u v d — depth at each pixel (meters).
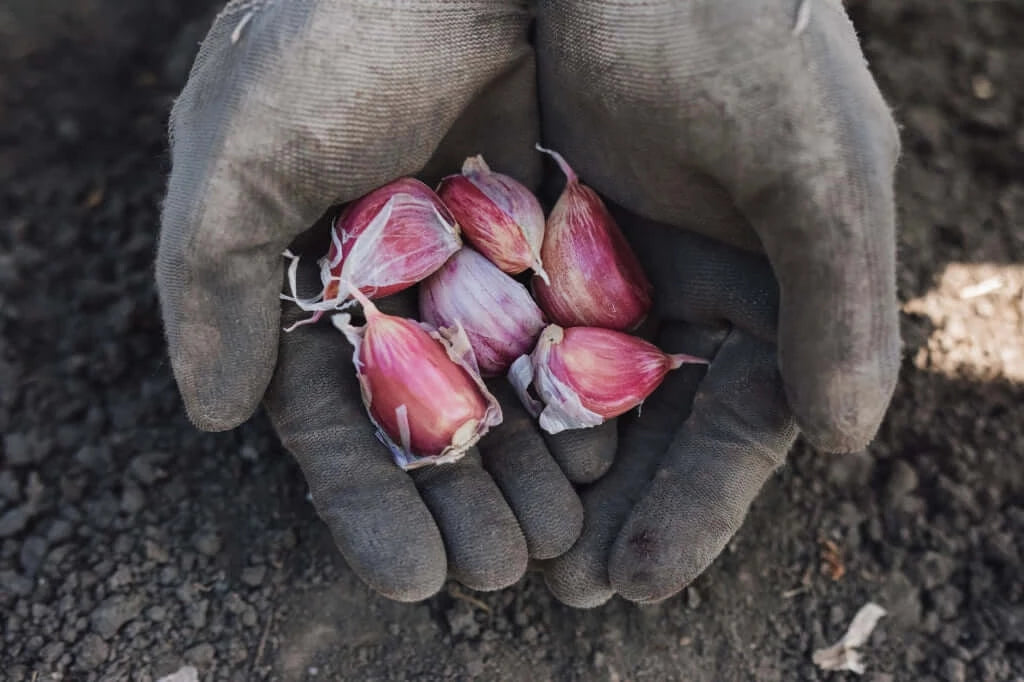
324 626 0.33
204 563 0.34
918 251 0.40
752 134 0.27
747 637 0.33
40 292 0.40
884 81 0.45
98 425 0.37
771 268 0.30
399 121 0.29
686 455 0.30
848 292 0.26
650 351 0.31
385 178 0.30
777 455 0.30
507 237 0.31
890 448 0.37
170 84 0.46
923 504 0.36
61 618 0.33
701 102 0.27
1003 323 0.39
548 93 0.31
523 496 0.30
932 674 0.33
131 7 0.48
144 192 0.42
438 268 0.31
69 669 0.32
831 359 0.27
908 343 0.38
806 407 0.27
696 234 0.32
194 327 0.28
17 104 0.45
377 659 0.33
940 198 0.42
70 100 0.45
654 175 0.30
